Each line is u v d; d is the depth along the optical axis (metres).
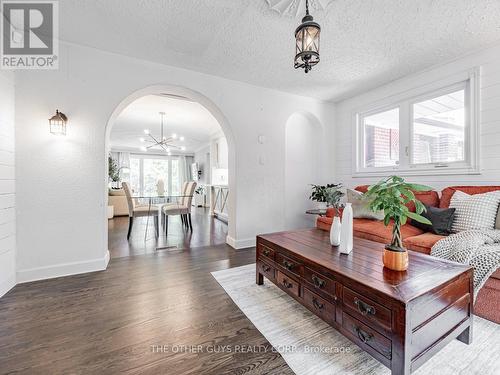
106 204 2.51
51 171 2.21
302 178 4.14
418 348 1.02
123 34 2.14
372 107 3.48
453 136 2.63
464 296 1.27
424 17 1.91
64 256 2.26
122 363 1.18
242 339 1.36
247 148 3.28
